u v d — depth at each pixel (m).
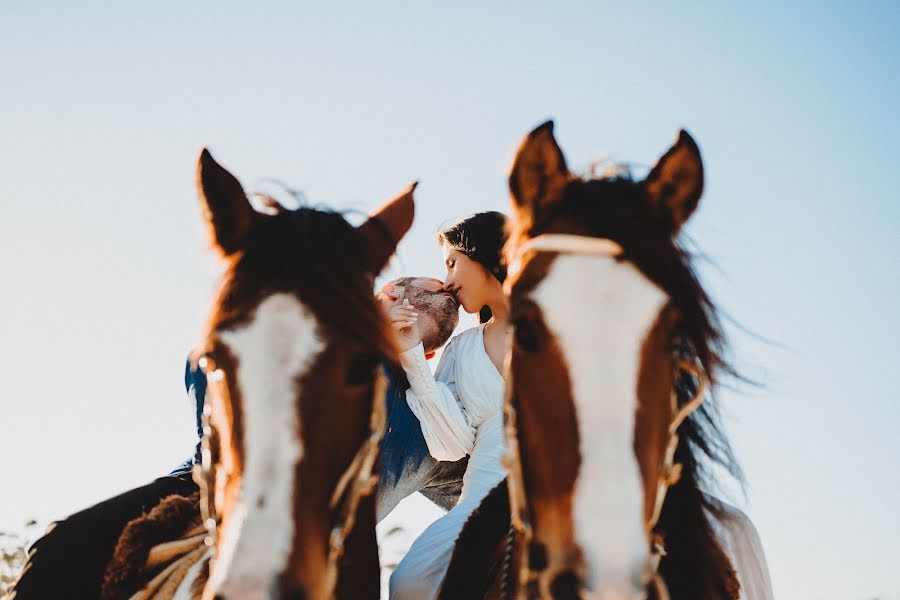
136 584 3.57
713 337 3.16
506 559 3.46
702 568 3.37
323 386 3.04
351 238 3.38
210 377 3.13
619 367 2.88
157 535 3.65
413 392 4.45
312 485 3.00
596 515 2.80
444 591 3.71
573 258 3.04
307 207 3.38
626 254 3.03
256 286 3.10
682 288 3.04
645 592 2.81
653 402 2.94
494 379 4.34
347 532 3.36
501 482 3.84
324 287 3.11
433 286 4.86
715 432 3.48
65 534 3.68
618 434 2.85
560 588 2.89
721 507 3.70
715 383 3.28
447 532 4.02
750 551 3.84
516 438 3.19
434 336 4.85
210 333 3.06
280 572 2.84
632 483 2.82
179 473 4.09
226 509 2.97
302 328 3.04
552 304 2.96
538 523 3.05
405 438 4.59
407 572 4.04
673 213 3.24
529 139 3.27
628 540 2.77
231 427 2.98
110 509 3.76
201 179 3.36
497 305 4.55
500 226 4.60
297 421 2.97
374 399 3.34
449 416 4.30
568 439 2.89
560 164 3.28
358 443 3.24
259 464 2.91
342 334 3.10
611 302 2.95
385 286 4.55
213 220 3.36
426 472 4.71
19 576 3.66
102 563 3.62
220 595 2.78
